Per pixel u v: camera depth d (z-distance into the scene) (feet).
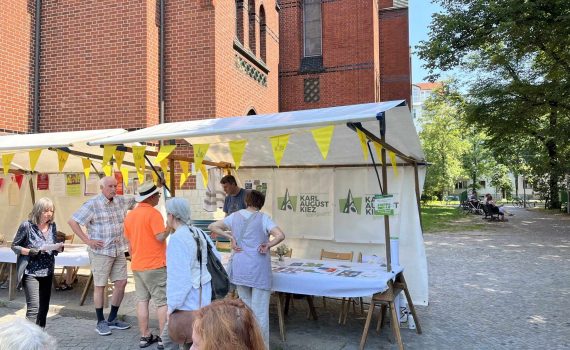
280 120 16.02
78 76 33.37
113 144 17.71
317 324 19.95
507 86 61.36
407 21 71.56
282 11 60.23
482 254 39.27
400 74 71.67
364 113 13.50
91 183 31.27
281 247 21.24
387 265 17.65
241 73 37.70
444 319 20.57
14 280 24.61
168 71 33.14
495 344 17.39
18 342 5.43
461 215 90.89
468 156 139.03
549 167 83.56
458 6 57.82
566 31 49.47
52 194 31.86
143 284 17.21
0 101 31.24
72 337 18.61
